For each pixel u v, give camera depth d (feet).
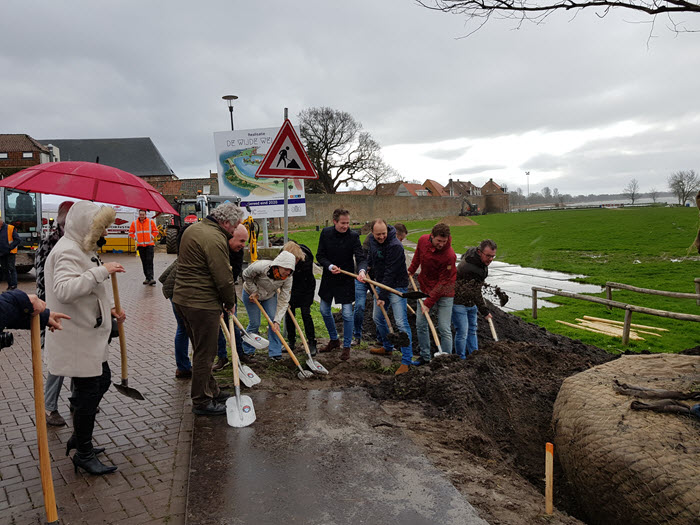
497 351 18.16
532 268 61.11
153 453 12.14
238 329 18.63
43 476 9.02
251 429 13.10
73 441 11.30
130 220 76.84
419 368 17.19
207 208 73.51
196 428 13.23
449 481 10.48
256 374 18.04
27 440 12.85
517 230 125.18
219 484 10.36
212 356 14.02
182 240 13.67
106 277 10.73
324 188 213.05
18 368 19.19
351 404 14.90
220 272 13.30
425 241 19.88
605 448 10.58
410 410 14.49
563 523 9.17
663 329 30.17
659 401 11.25
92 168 13.61
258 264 18.37
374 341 25.34
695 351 15.89
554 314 35.22
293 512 9.36
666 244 80.69
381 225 20.21
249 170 46.47
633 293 42.70
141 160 197.98
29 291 40.65
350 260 21.20
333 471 10.87
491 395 15.35
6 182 13.01
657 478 9.46
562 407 12.76
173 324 27.61
